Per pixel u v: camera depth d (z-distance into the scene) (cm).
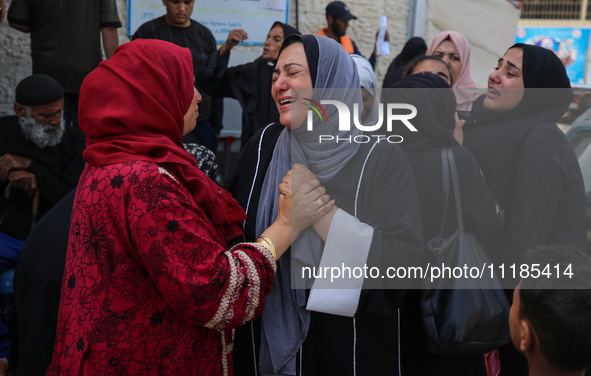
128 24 471
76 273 152
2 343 272
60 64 374
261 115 381
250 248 160
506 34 500
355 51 467
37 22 372
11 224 280
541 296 137
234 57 493
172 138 159
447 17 511
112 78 152
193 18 479
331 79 170
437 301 174
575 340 133
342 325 173
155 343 151
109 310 149
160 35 427
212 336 161
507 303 174
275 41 377
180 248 146
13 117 296
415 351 188
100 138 154
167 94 155
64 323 157
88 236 150
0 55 447
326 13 475
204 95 412
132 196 146
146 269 148
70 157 298
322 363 174
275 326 174
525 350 143
